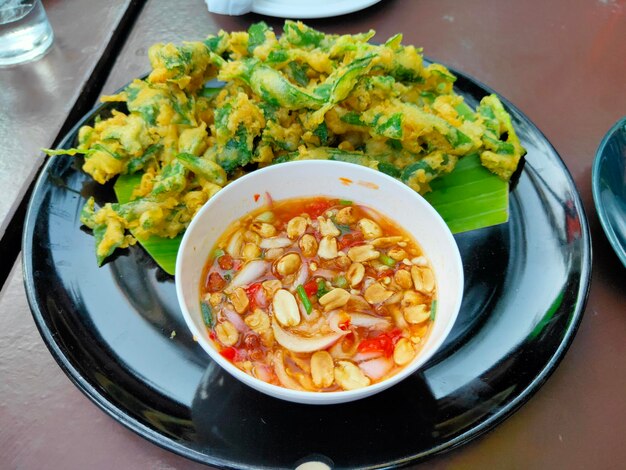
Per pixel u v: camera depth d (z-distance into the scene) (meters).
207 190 0.27
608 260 0.27
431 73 0.30
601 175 0.27
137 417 0.20
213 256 0.23
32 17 0.39
